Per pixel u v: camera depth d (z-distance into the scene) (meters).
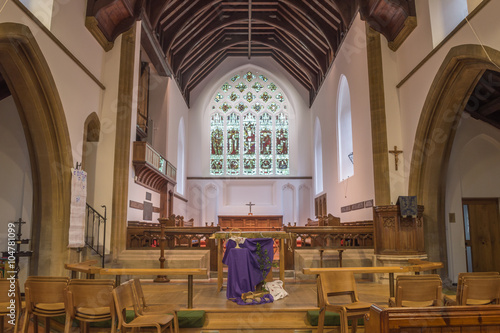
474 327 2.36
